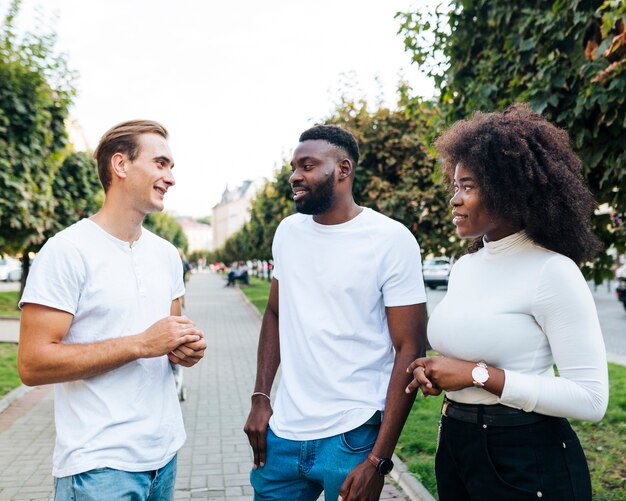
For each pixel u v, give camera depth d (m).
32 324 1.69
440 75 4.52
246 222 39.12
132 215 1.89
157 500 1.91
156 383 1.88
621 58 2.88
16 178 7.48
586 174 3.29
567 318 1.51
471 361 1.65
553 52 3.36
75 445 1.70
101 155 1.88
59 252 1.73
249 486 4.04
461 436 1.68
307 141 2.01
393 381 1.88
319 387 1.97
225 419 5.85
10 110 7.46
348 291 1.97
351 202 2.07
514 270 1.64
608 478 3.63
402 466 4.07
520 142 1.61
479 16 3.95
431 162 7.92
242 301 24.91
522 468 1.56
